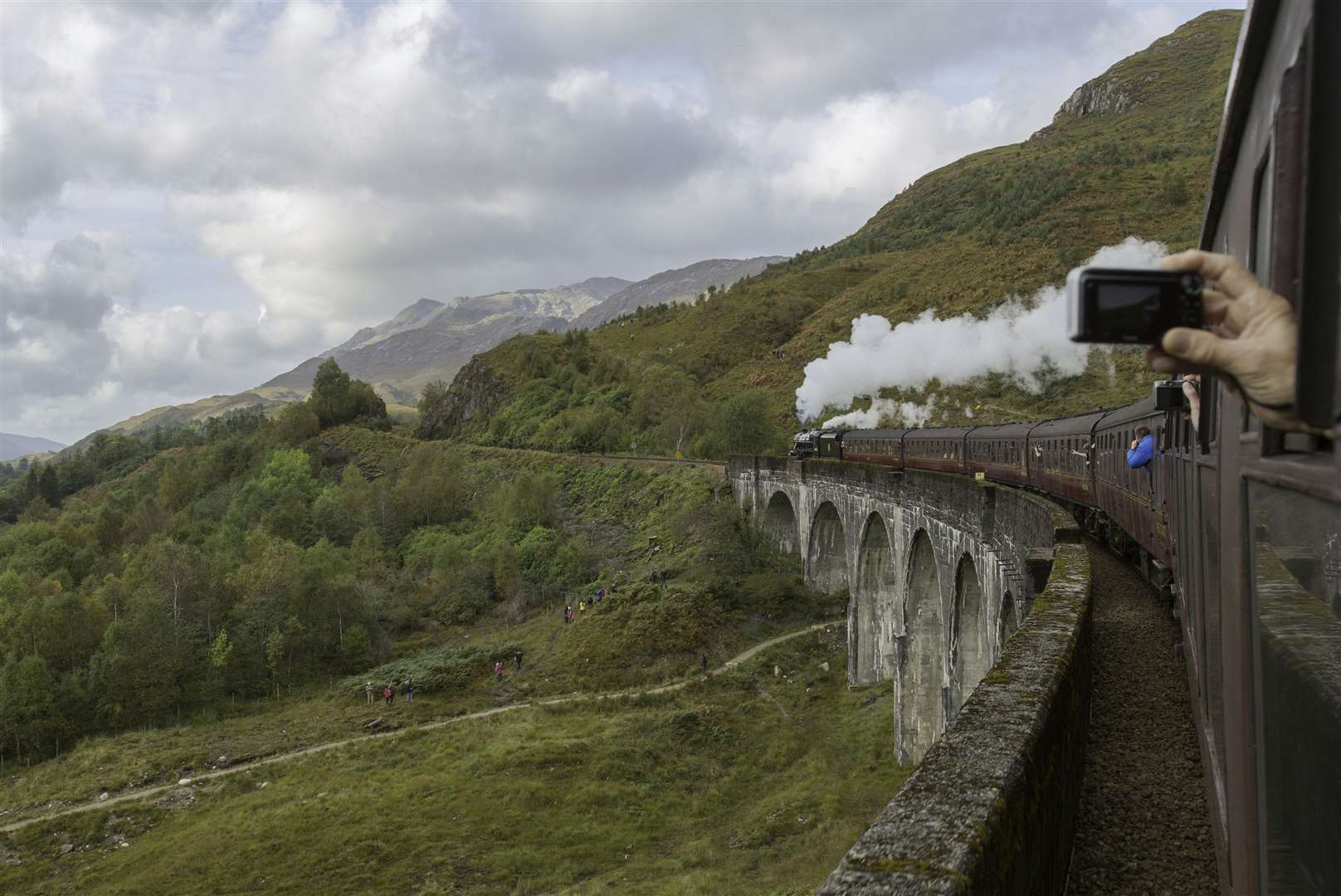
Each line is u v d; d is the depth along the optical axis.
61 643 63.16
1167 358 2.53
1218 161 4.32
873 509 39.00
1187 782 8.58
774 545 67.00
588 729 47.22
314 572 69.81
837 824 33.91
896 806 4.21
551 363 146.25
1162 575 16.14
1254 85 3.31
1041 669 6.64
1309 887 2.73
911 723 34.81
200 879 35.19
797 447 71.38
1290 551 2.80
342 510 100.00
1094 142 196.12
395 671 61.31
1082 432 26.00
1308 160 2.08
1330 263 2.04
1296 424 2.31
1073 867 7.29
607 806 38.78
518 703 54.53
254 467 137.88
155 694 58.06
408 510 101.75
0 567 92.81
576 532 85.00
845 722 43.97
